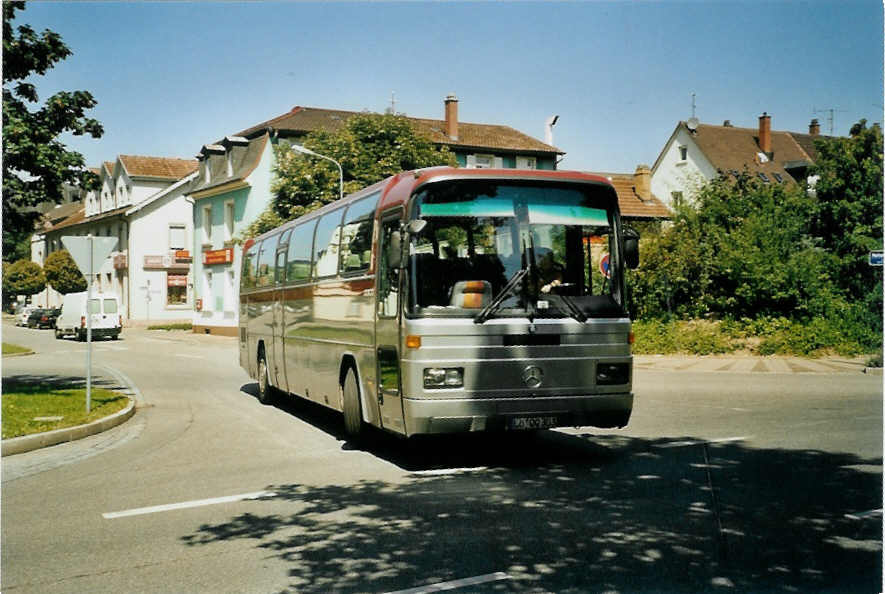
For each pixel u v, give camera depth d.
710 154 61.62
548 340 8.97
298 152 38.12
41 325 65.25
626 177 67.38
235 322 46.94
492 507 7.26
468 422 8.66
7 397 14.95
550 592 5.06
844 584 5.16
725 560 5.65
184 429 12.84
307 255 13.37
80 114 15.91
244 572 5.62
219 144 51.19
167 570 5.71
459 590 5.13
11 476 9.27
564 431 11.88
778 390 17.06
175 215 62.47
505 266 9.00
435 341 8.68
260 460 10.05
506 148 55.44
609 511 7.03
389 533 6.50
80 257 13.74
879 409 13.75
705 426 12.10
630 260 9.41
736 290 26.47
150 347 37.75
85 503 7.86
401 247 8.78
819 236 28.31
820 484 8.02
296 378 13.95
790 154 65.62
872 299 24.97
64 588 5.38
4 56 14.78
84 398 15.38
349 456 10.20
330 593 5.14
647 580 5.25
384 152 37.69
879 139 27.89
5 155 14.84
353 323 10.69
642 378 20.48
